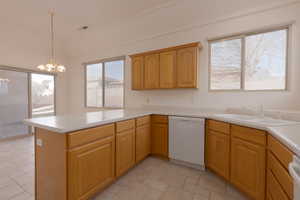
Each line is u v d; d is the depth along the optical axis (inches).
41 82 177.5
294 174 29.3
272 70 90.7
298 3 82.1
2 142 141.0
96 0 109.7
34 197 63.0
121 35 149.3
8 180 75.4
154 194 66.2
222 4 99.4
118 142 74.1
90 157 58.6
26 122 61.2
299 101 83.1
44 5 115.7
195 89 114.7
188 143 91.7
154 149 105.8
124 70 151.9
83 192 55.7
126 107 150.8
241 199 63.0
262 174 55.6
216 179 78.7
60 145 51.4
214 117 81.4
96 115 83.1
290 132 45.9
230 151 71.1
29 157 104.0
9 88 151.8
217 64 107.0
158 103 131.4
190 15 111.8
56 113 189.9
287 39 86.1
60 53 191.3
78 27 152.3
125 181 76.4
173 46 112.3
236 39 100.7
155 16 124.4
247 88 97.9
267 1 88.7
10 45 148.0
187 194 66.3
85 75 185.0
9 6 117.1
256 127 57.6
